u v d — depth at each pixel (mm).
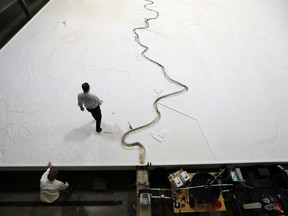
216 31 6133
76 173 3457
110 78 4695
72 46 5469
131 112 4066
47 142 3578
